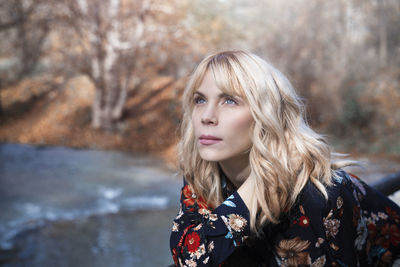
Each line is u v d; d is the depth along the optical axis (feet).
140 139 42.29
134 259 16.81
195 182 3.42
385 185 4.69
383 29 46.26
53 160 35.22
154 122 44.29
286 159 2.94
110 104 44.34
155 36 44.50
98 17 41.52
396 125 39.27
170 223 21.17
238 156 3.13
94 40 42.27
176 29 45.06
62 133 44.24
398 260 3.56
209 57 3.06
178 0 47.55
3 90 53.67
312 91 42.57
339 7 46.70
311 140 3.12
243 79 2.88
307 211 2.98
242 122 2.91
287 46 44.91
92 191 26.25
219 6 50.80
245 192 2.98
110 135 43.32
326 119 41.47
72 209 22.67
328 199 2.94
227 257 2.84
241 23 49.96
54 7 41.27
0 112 49.21
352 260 3.09
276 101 2.96
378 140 38.27
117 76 44.11
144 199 24.93
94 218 21.57
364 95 42.06
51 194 25.25
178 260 2.97
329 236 3.00
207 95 2.96
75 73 52.70
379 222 3.51
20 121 48.06
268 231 3.10
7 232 19.03
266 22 48.91
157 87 49.06
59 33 46.37
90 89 51.96
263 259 3.18
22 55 55.26
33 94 52.42
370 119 40.29
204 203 3.34
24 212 21.79
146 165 34.50
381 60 45.83
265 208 2.84
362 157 35.45
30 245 17.85
